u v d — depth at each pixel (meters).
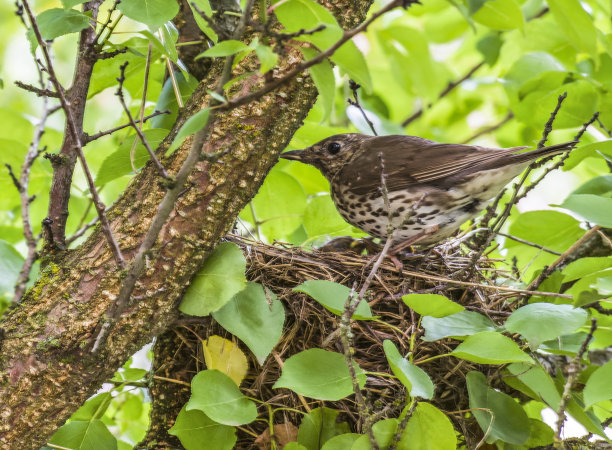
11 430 7.04
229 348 8.23
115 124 12.41
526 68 11.59
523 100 11.33
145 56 9.08
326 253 9.71
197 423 7.70
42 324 7.12
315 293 7.47
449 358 8.57
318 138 11.20
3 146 10.85
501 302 9.32
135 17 6.84
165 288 7.31
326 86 6.01
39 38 6.28
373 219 10.62
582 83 10.77
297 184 11.20
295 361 7.20
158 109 9.71
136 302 7.21
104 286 7.16
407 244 10.17
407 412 6.93
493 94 17.02
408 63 14.05
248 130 7.30
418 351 8.56
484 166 10.02
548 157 9.23
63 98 6.38
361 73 6.00
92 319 7.11
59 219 7.58
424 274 9.55
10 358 7.07
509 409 7.89
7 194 11.29
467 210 10.38
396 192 10.34
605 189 9.67
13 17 16.69
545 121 11.04
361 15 7.59
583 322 7.34
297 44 5.98
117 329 7.19
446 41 15.32
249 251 9.25
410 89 14.48
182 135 5.68
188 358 8.88
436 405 8.52
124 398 10.65
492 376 8.45
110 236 6.50
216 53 5.66
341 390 7.04
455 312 7.54
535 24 13.02
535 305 7.67
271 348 7.69
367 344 8.78
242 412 7.48
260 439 8.18
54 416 7.17
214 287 7.54
